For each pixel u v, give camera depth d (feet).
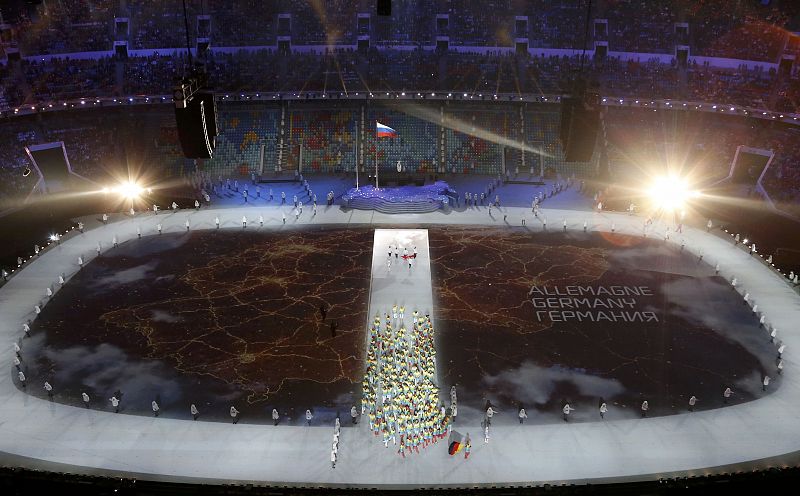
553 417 153.07
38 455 140.56
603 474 135.64
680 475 135.23
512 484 132.67
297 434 147.54
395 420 147.84
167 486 125.80
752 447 143.64
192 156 162.91
